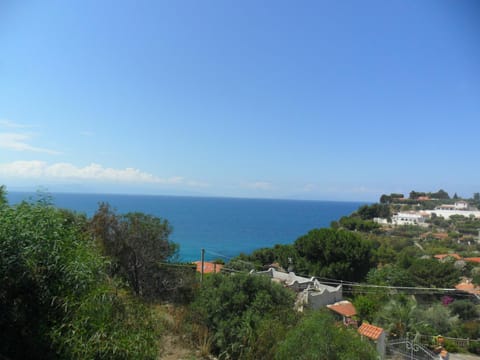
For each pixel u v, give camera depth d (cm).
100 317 437
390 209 12519
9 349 427
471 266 4747
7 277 424
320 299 2375
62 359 406
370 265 3472
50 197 566
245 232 10900
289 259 3597
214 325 958
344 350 619
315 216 19838
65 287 449
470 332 2388
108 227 1391
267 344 772
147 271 1430
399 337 2070
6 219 448
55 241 473
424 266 3712
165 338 843
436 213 12175
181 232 10406
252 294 1027
